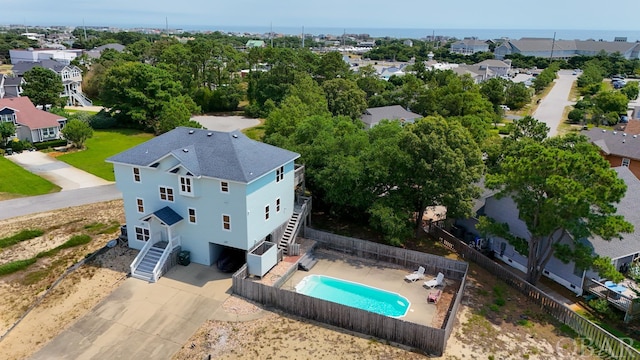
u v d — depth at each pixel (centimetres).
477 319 2755
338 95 8231
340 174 3694
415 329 2456
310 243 3728
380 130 4066
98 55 15338
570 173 2834
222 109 10425
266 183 3291
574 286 3130
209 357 2370
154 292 3000
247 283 2902
